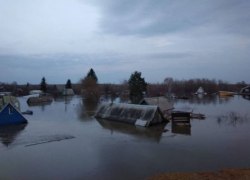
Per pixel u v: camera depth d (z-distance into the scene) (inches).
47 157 951.6
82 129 1469.0
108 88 4997.5
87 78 4328.3
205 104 2925.7
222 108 2456.9
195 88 5413.4
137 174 781.3
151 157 940.6
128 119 1659.7
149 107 1617.9
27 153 1002.7
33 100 3255.4
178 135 1295.5
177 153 987.3
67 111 2352.4
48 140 1203.9
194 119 1770.4
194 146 1082.7
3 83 7165.4
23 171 815.1
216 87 5615.2
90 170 818.2
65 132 1385.3
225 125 1544.0
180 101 3385.8
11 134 1338.6
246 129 1418.6
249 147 1056.2
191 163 871.1
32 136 1289.4
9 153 1005.8
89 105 2952.8
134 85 3125.0
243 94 4899.1
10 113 1646.2
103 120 1787.6
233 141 1154.7
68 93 5196.9
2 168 843.4
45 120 1807.3
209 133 1327.5
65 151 1025.5
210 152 994.7
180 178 698.8
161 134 1321.4
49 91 5516.7
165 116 1747.0
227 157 931.3
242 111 2188.7
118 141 1182.9
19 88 5984.3
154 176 736.3
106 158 933.2
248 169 768.3
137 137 1262.3
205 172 748.0
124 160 909.8
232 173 724.0
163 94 4308.6
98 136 1285.7
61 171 812.0
